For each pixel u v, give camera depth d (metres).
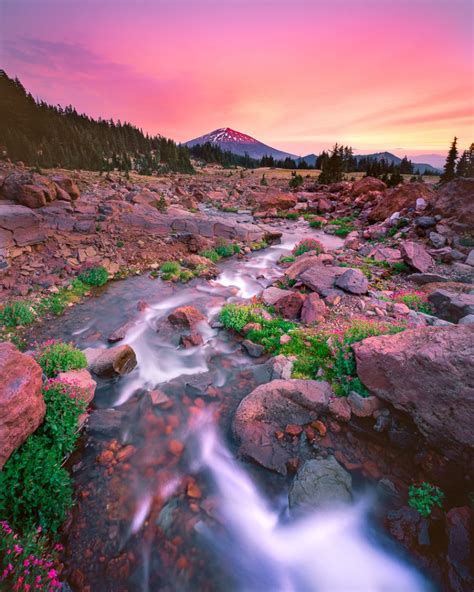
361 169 133.00
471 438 5.26
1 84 116.75
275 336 10.96
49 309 13.66
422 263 16.67
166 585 4.84
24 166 65.12
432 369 5.84
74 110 173.12
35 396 5.89
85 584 4.74
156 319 13.55
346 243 23.11
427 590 4.64
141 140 169.25
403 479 6.02
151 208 26.88
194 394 8.84
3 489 4.98
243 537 5.53
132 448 7.11
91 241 19.41
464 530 4.74
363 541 5.28
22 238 16.11
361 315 11.62
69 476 6.33
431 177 107.25
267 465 6.64
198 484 6.38
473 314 10.58
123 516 5.72
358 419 7.07
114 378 9.53
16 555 4.16
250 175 111.69
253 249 24.94
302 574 5.07
